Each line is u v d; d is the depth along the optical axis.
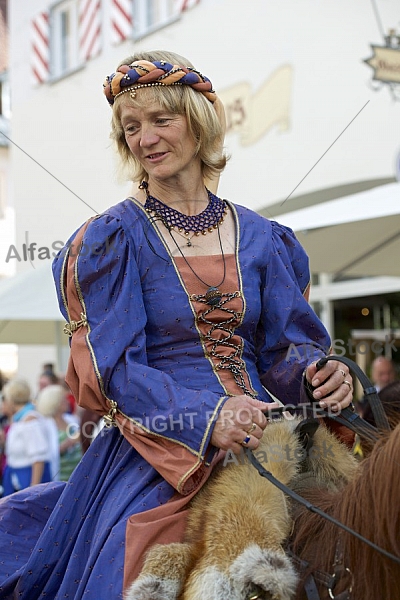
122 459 2.21
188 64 2.35
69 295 2.22
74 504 2.25
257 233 2.41
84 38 5.54
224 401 2.06
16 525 2.38
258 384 2.33
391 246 5.43
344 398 2.21
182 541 2.01
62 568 2.20
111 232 2.24
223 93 7.79
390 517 1.86
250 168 7.64
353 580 1.90
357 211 4.91
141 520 2.04
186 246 2.32
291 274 2.46
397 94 6.97
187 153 2.32
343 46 7.16
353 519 1.94
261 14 7.50
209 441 2.04
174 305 2.24
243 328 2.32
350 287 7.40
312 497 2.08
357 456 2.28
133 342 2.17
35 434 5.55
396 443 1.90
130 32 5.86
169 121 2.29
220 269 2.31
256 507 1.96
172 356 2.23
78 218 2.83
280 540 1.94
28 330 7.30
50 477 5.59
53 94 4.61
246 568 1.84
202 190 2.41
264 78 7.53
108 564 2.01
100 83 4.90
